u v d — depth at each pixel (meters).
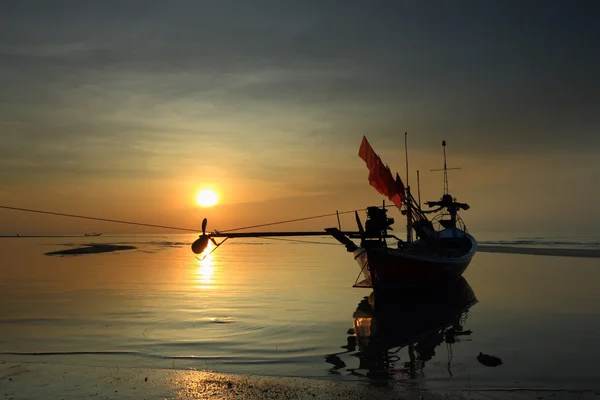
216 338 17.28
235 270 48.16
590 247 87.44
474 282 35.03
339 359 14.52
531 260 56.78
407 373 12.96
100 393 11.09
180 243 160.38
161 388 11.45
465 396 10.94
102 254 81.50
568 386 11.79
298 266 54.22
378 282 28.27
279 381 12.02
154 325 19.61
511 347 15.92
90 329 18.81
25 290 31.42
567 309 23.02
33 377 12.32
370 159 33.94
